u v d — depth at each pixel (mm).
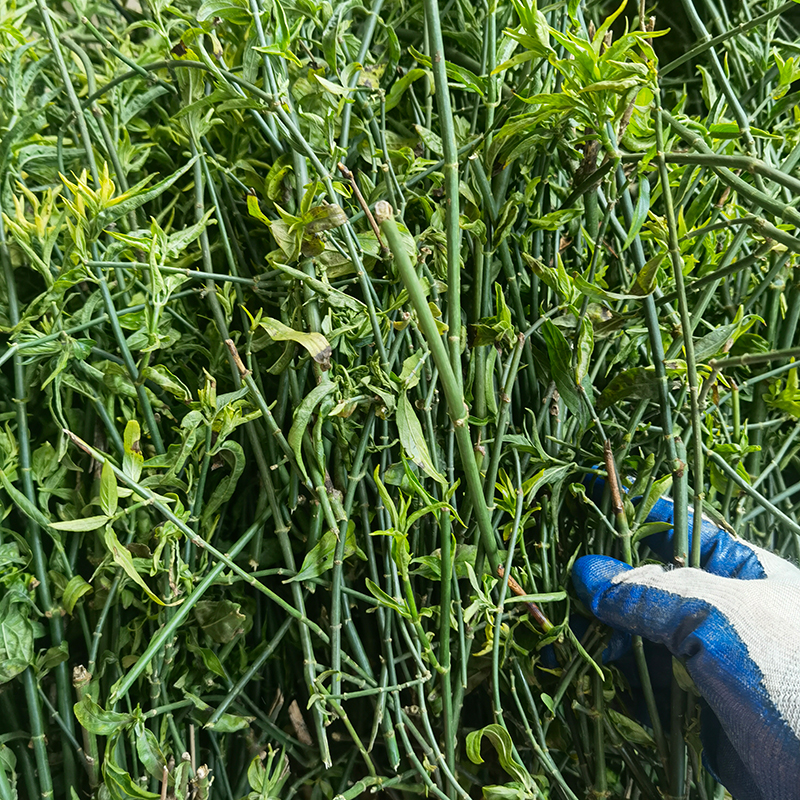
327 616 472
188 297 500
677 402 498
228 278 426
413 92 515
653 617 438
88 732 419
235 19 414
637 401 505
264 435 457
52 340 413
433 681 458
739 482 457
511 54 481
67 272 390
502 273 511
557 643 477
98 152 481
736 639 418
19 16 485
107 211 385
